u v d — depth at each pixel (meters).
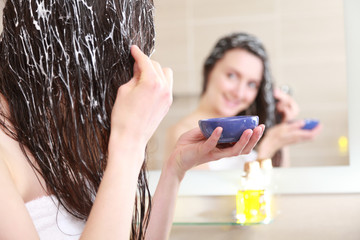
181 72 1.64
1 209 0.65
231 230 1.47
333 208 1.51
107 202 0.67
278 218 1.47
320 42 1.58
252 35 1.61
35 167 0.78
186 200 1.63
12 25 0.78
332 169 1.61
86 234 0.66
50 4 0.76
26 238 0.66
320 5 1.58
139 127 0.72
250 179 1.44
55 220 0.81
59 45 0.77
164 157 1.65
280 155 1.62
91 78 0.79
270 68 1.60
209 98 1.63
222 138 0.86
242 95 1.61
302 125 1.60
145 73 0.73
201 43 1.63
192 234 1.49
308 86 1.59
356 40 1.58
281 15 1.59
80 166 0.81
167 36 1.65
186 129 1.64
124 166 0.70
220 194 1.65
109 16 0.79
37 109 0.77
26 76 0.77
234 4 1.61
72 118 0.79
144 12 0.85
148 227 0.98
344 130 1.59
